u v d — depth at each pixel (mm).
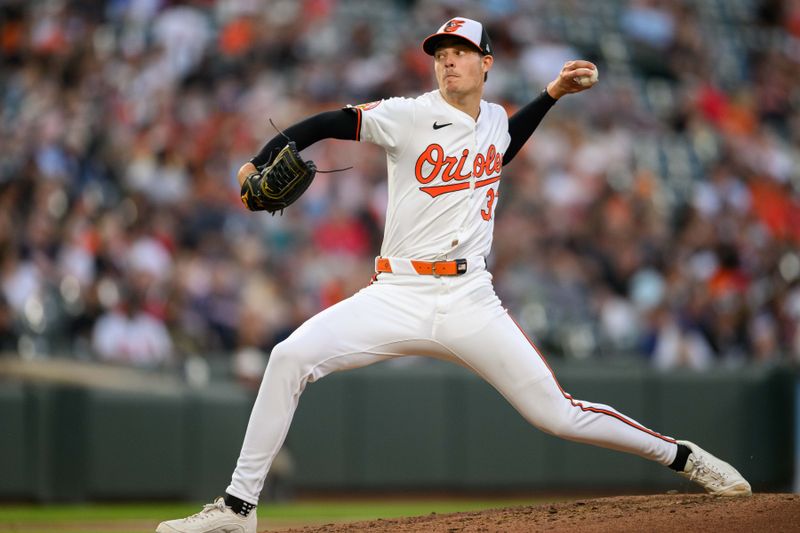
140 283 36062
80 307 34562
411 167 14703
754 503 14898
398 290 14820
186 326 36375
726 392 34812
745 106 57062
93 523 26734
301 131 14461
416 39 52094
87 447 30984
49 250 36375
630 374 34531
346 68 49750
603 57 55750
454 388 34125
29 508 30219
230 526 14625
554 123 49688
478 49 14633
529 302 38375
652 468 34812
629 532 13672
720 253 46000
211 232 40438
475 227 14914
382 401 33719
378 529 15062
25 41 48344
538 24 55406
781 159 55281
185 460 31609
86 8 49500
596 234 44875
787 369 34625
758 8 62250
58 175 40125
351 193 44531
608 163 49094
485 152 14977
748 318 41375
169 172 42656
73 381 31609
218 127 45562
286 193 14266
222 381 34000
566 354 37281
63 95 45938
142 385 31812
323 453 33250
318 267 40875
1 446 30453
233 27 49906
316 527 15789
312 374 14641
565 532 13875
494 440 34156
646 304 41750
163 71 47344
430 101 14773
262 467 14711
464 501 33688
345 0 52625
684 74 57312
